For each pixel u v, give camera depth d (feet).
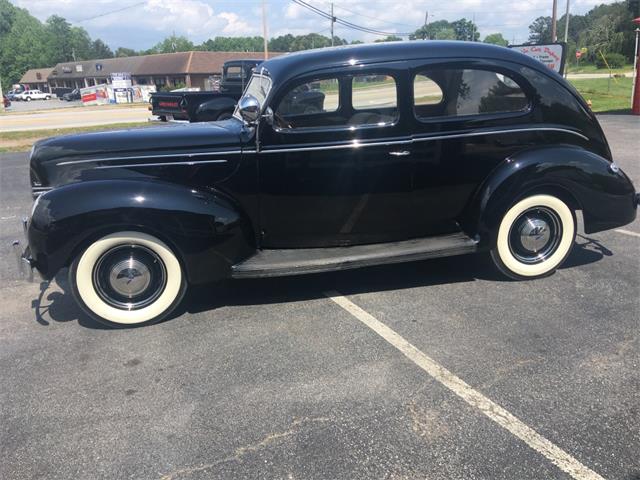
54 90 281.54
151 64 246.06
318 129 13.20
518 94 14.03
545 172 13.91
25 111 110.11
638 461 8.16
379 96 13.32
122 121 67.46
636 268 15.61
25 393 10.38
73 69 301.84
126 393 10.28
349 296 14.32
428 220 14.49
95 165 12.92
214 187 13.23
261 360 11.30
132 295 12.88
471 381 10.28
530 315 12.86
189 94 44.70
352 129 13.28
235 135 13.24
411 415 9.36
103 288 12.75
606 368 10.54
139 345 12.13
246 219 13.42
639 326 12.17
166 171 12.98
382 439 8.79
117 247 12.46
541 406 9.48
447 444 8.63
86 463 8.48
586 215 14.64
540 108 14.16
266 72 13.79
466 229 14.69
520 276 14.80
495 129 13.92
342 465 8.27
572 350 11.23
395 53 13.28
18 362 11.54
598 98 71.41
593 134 14.80
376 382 10.36
